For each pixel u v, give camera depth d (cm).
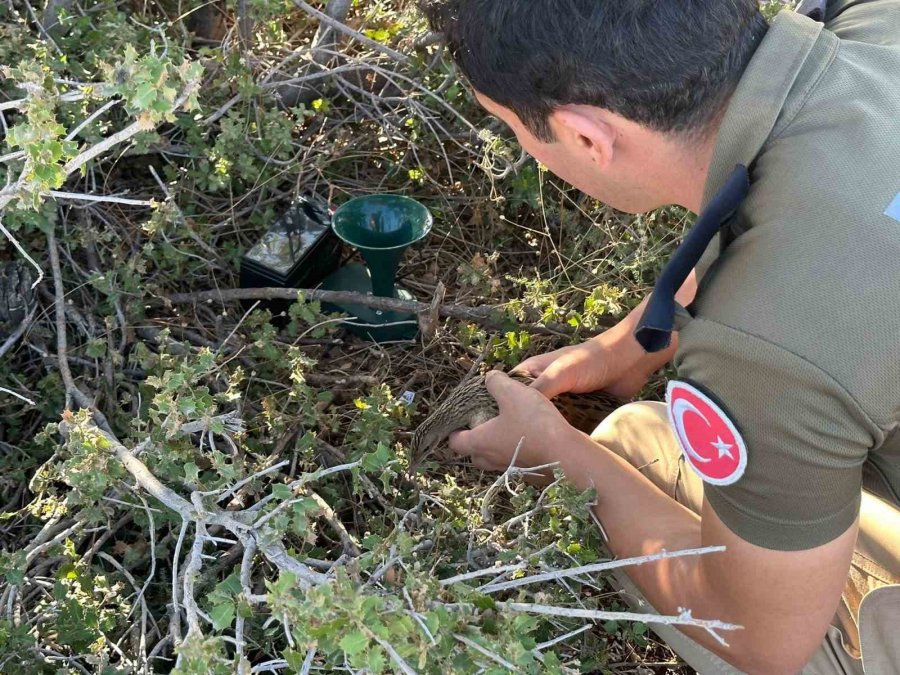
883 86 141
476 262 280
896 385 132
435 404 268
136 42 266
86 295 254
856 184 133
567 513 191
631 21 136
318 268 286
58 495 224
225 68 271
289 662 135
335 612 124
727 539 152
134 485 186
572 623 197
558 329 274
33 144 139
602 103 143
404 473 226
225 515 161
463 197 307
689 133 145
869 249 130
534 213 306
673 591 178
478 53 148
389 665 126
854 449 136
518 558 172
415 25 307
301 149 302
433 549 192
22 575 179
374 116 305
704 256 149
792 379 132
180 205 283
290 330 255
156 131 268
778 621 156
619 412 229
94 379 236
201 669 126
